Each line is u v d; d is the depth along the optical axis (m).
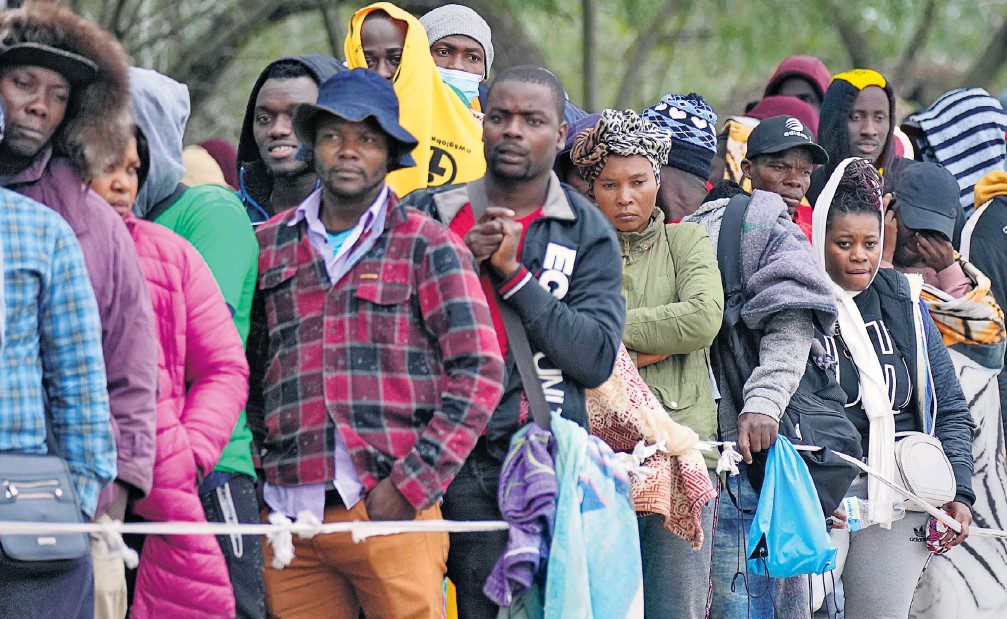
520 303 12.90
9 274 10.72
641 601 13.18
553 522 12.70
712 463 15.83
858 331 17.58
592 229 13.52
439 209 13.63
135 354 11.49
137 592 12.14
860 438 17.19
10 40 11.34
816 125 22.34
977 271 20.59
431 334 12.54
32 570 10.34
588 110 42.94
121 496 11.42
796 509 15.77
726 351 16.44
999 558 20.55
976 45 51.38
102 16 36.56
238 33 40.25
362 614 13.49
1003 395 21.45
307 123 12.82
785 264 16.08
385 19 17.20
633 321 15.52
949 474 17.72
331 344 12.54
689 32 47.62
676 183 18.08
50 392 10.98
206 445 12.06
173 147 13.51
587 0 43.19
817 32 45.97
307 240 12.88
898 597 17.94
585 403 13.53
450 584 14.78
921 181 20.44
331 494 12.59
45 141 11.55
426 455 12.14
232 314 12.86
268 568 13.10
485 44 20.20
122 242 11.62
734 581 16.53
